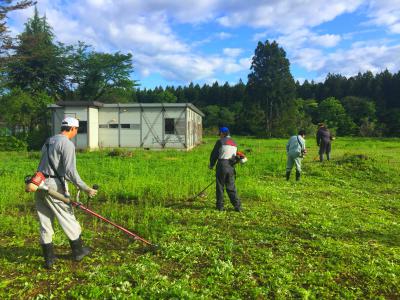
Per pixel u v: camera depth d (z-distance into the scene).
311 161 17.17
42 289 4.38
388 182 13.02
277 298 4.26
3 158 21.09
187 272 4.88
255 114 65.31
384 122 77.62
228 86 101.69
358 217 7.93
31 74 47.44
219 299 4.21
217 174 8.13
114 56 53.38
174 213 7.79
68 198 4.97
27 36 35.72
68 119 5.02
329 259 5.41
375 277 4.87
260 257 5.40
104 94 56.06
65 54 51.12
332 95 95.81
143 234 6.35
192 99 104.38
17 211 7.94
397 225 7.39
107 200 9.05
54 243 5.83
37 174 4.70
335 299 4.31
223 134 8.25
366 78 94.69
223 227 6.93
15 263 5.08
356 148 30.14
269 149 28.84
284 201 9.23
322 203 9.30
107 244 5.95
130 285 4.44
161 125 27.81
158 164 16.59
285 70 63.94
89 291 4.23
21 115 35.34
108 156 21.59
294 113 64.62
